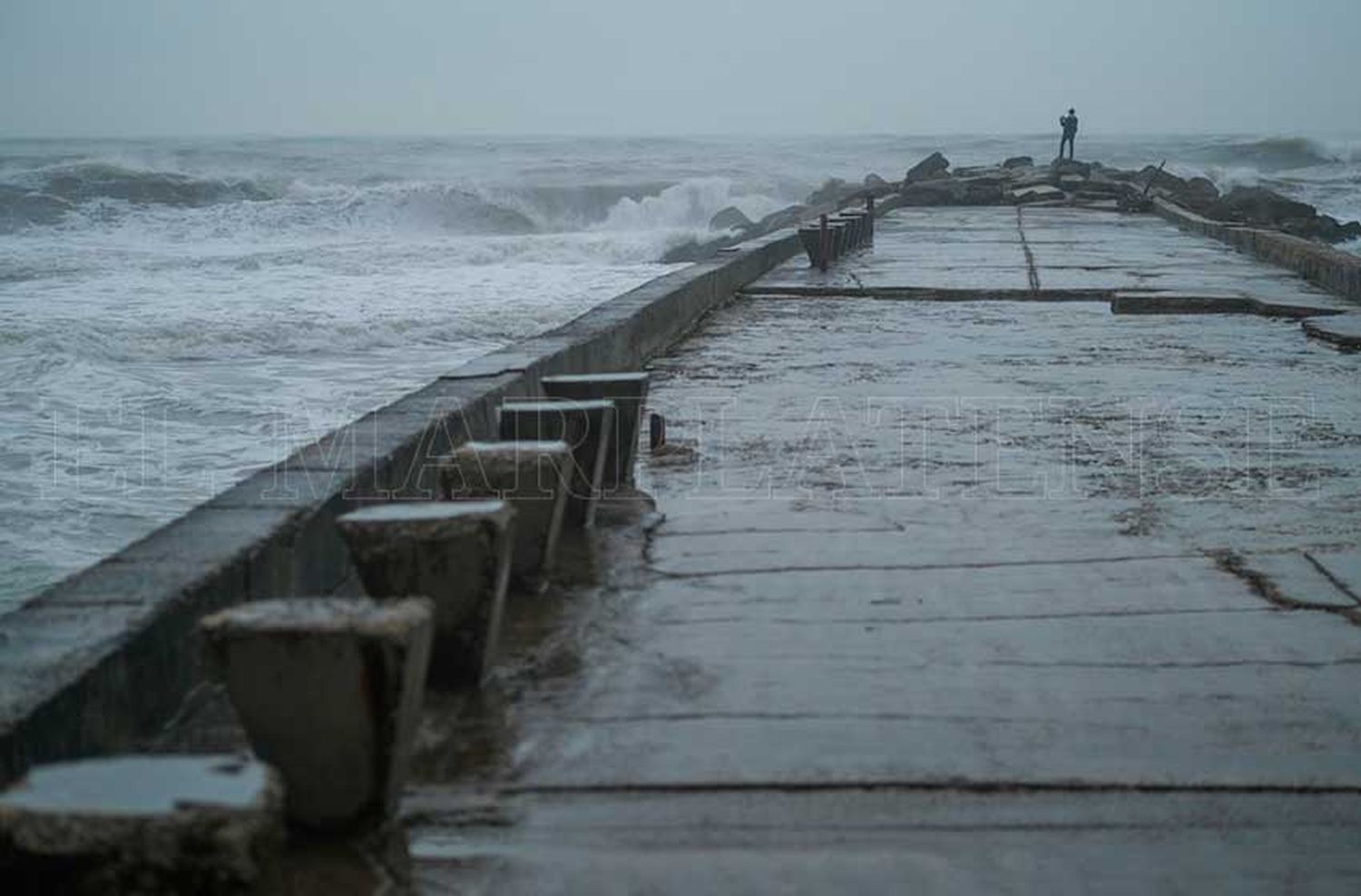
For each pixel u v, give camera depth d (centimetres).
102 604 417
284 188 5203
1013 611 571
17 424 1386
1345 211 6047
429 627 371
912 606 577
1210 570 630
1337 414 1008
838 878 355
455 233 5147
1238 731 449
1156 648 527
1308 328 1432
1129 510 738
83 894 260
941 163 5072
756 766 420
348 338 2081
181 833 259
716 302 1644
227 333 2053
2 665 372
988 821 388
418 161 8244
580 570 620
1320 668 506
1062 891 350
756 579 611
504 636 534
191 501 1114
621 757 425
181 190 5031
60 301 2555
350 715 353
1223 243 2583
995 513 730
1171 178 4775
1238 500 760
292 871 350
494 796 398
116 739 387
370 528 468
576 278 3172
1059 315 1609
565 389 752
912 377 1168
